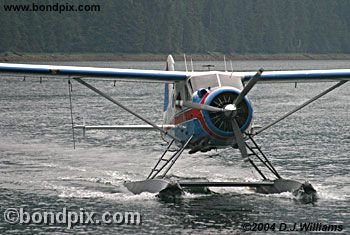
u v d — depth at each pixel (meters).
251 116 46.59
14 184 51.88
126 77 48.97
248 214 42.97
